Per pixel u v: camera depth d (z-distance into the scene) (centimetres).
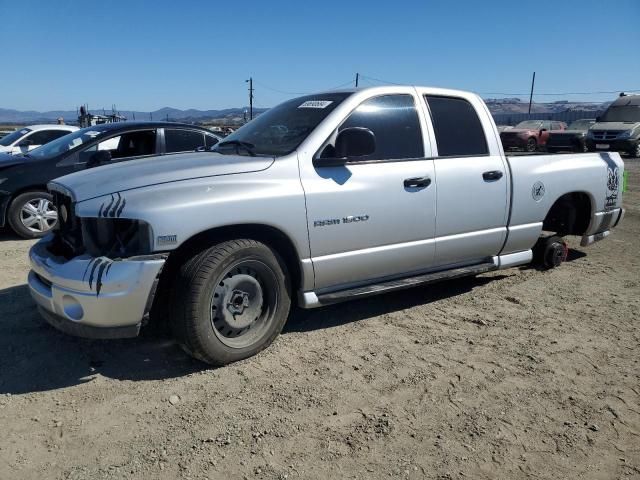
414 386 340
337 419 304
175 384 340
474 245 481
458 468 264
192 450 276
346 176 399
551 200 538
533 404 321
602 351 394
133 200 328
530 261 581
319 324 439
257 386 338
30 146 1201
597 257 662
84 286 322
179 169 357
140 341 400
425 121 452
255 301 370
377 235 416
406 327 434
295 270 394
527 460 271
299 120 423
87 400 322
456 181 457
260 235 381
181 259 352
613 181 611
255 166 366
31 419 302
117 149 774
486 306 484
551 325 441
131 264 320
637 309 479
